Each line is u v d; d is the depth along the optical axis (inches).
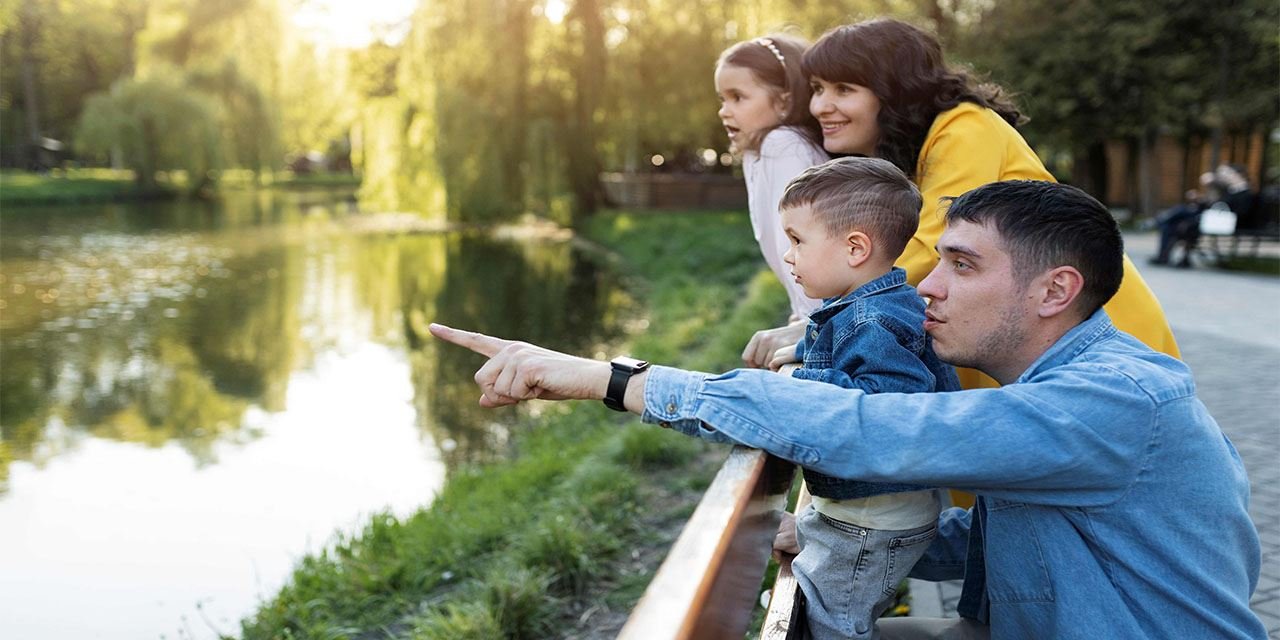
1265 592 135.7
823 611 64.6
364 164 1262.3
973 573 68.1
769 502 56.7
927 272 87.4
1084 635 54.7
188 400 415.2
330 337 550.3
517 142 1170.0
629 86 1192.2
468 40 1149.7
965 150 87.8
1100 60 925.2
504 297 693.9
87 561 249.3
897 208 63.4
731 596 42.6
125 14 2260.1
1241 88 919.7
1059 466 51.7
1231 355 323.3
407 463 327.9
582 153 1225.4
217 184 2000.5
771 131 99.4
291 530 270.8
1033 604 56.7
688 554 39.5
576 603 185.0
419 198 1213.1
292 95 2154.3
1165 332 92.4
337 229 1236.5
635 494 237.8
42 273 804.0
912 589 148.6
